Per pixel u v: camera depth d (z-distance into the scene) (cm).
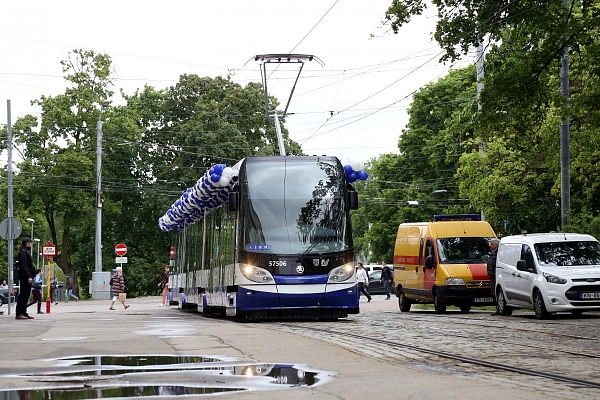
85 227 7631
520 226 3703
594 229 2903
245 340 1541
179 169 6956
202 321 2398
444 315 2733
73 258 8056
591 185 3120
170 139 7188
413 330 1905
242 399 809
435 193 6875
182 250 3731
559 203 3641
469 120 3975
